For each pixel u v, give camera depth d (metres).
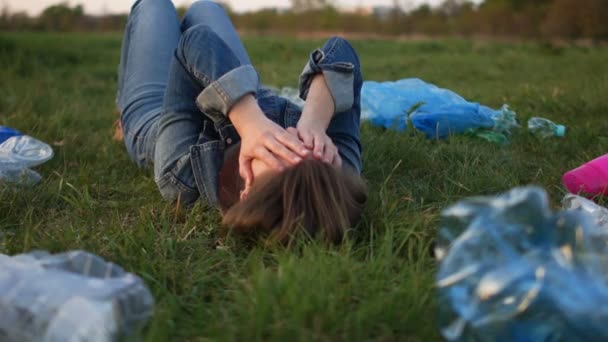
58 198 2.14
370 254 1.60
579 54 7.94
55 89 4.73
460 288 1.10
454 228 1.22
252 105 1.68
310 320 1.23
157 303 1.39
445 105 2.92
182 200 1.94
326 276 1.38
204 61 1.74
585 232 1.12
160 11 2.63
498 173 2.27
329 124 1.86
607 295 1.00
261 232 1.55
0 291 1.18
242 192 1.62
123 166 2.51
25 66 6.12
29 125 3.12
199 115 1.88
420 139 2.69
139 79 2.41
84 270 1.31
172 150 1.87
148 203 2.08
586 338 0.99
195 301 1.45
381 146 2.49
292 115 1.91
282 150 1.56
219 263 1.60
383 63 6.88
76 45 8.66
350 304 1.34
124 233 1.73
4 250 1.67
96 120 3.50
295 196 1.50
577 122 3.16
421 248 1.55
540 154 2.62
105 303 1.14
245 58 2.57
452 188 2.14
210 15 2.74
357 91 1.95
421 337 1.24
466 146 2.55
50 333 1.12
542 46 8.41
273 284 1.32
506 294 1.04
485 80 5.45
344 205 1.53
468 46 9.50
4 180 2.17
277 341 1.18
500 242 1.11
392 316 1.28
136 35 2.56
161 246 1.71
